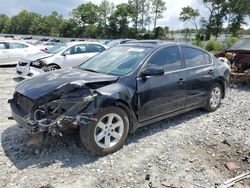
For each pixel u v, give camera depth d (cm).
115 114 414
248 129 548
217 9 7331
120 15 9131
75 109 379
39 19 11525
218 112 644
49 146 436
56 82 411
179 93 521
